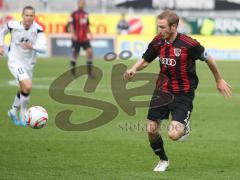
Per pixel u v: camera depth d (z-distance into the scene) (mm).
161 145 28859
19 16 113312
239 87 67500
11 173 28125
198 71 86562
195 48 27531
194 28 116438
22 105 41719
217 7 122688
